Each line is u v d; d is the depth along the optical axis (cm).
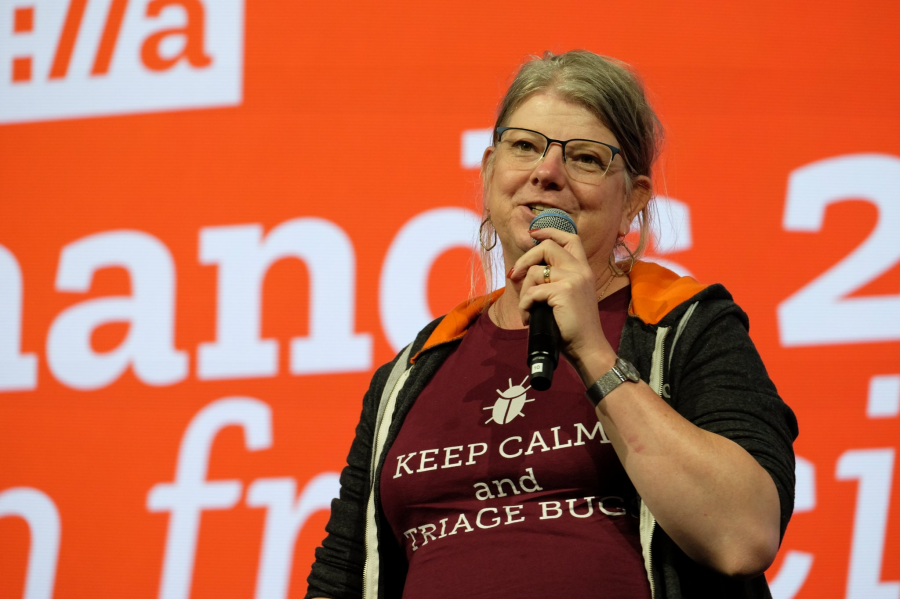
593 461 410
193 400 905
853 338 851
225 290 920
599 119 477
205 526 880
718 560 369
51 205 955
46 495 900
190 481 890
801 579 813
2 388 925
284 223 926
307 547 869
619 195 478
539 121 473
